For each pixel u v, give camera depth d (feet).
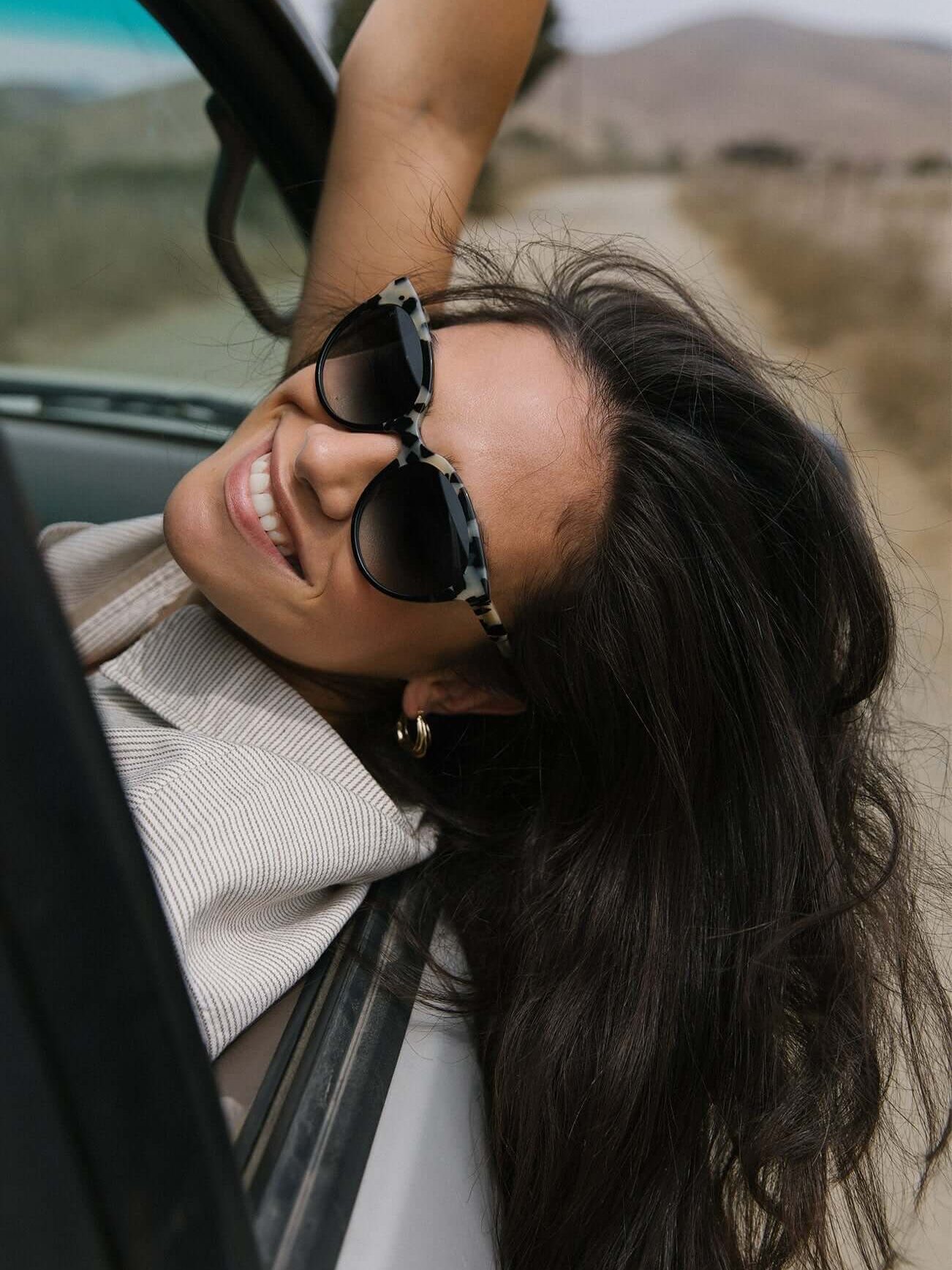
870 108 177.47
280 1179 2.06
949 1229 5.32
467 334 3.56
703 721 3.56
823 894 3.56
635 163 112.78
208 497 3.48
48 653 1.04
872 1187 3.71
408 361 3.30
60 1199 1.14
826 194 73.97
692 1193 3.29
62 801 1.06
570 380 3.51
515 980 3.35
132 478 5.46
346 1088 2.39
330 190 4.35
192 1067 1.28
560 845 3.70
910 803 4.16
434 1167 2.41
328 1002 2.67
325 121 4.34
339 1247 2.01
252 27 3.91
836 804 3.85
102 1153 1.15
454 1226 2.43
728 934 3.51
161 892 2.52
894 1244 4.55
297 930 2.88
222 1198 1.35
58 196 4.78
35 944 1.04
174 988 1.25
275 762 3.04
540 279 4.05
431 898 3.51
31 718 1.02
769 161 105.29
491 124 4.66
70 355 5.43
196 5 3.77
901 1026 3.82
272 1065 2.40
